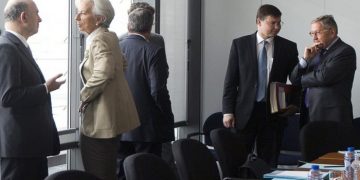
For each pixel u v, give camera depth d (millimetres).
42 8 4082
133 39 3830
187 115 6402
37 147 2832
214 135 3312
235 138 3436
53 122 3000
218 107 6410
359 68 5770
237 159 3363
